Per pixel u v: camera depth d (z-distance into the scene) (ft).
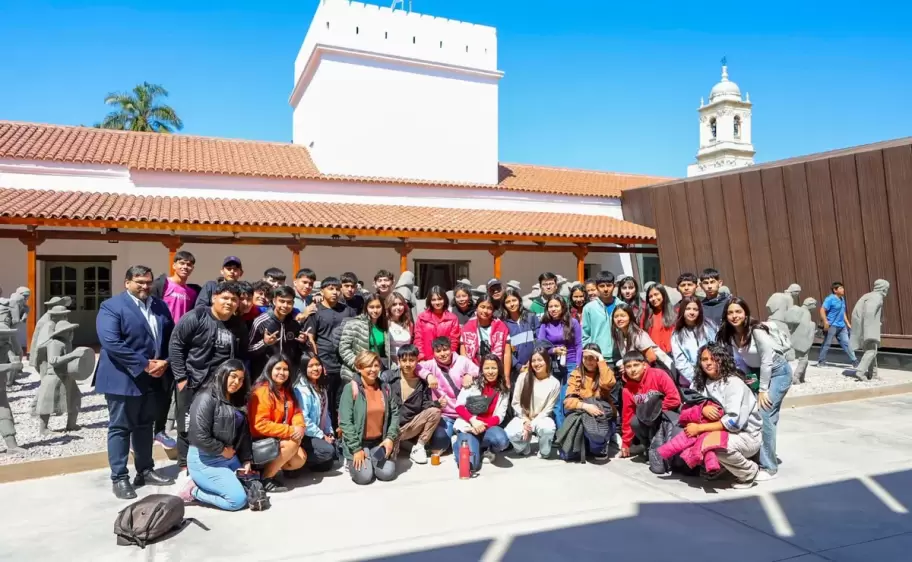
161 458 19.45
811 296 46.21
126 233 47.73
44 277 54.13
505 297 21.47
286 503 15.21
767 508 14.65
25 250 53.11
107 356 15.30
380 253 66.23
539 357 18.86
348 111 64.39
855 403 28.43
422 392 18.79
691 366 18.34
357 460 16.79
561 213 71.00
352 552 12.25
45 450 19.81
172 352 16.02
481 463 18.66
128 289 15.69
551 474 17.63
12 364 19.44
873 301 34.22
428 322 20.34
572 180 80.12
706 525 13.60
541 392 19.24
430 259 68.90
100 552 12.37
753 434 15.93
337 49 63.36
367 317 19.47
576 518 14.08
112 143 59.52
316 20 65.87
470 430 18.25
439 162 68.95
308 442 17.25
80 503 15.34
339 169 64.03
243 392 15.55
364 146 65.10
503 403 18.92
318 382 18.35
